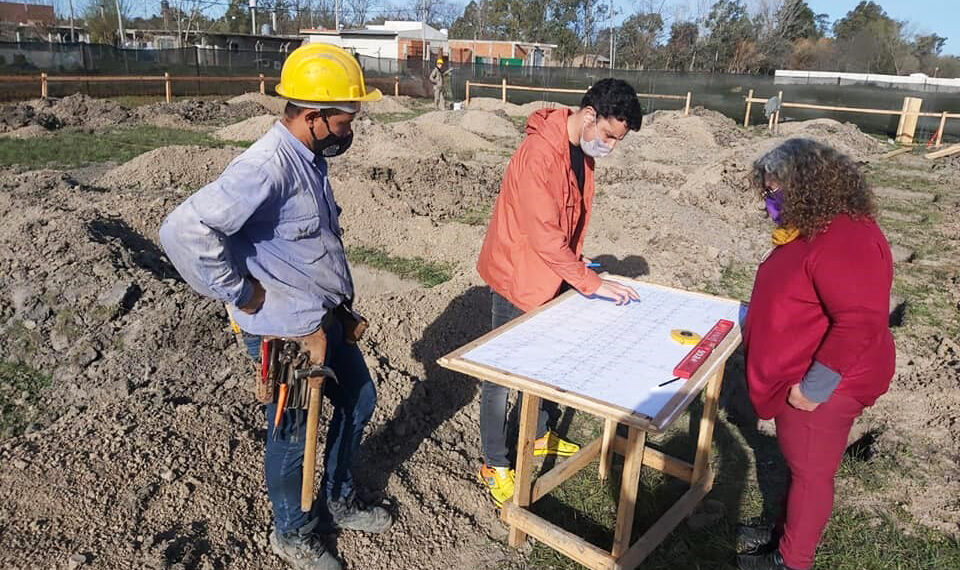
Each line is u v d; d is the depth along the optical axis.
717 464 3.70
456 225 7.43
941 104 20.31
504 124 17.42
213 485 3.08
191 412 3.55
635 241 7.08
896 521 3.22
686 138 16.31
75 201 7.61
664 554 3.03
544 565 2.96
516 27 60.38
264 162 2.13
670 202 8.57
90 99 16.84
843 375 2.23
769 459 3.75
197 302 4.74
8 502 2.84
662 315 3.01
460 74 27.61
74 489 2.93
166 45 47.75
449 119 17.75
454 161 10.95
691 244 7.04
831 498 2.49
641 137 16.22
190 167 9.66
